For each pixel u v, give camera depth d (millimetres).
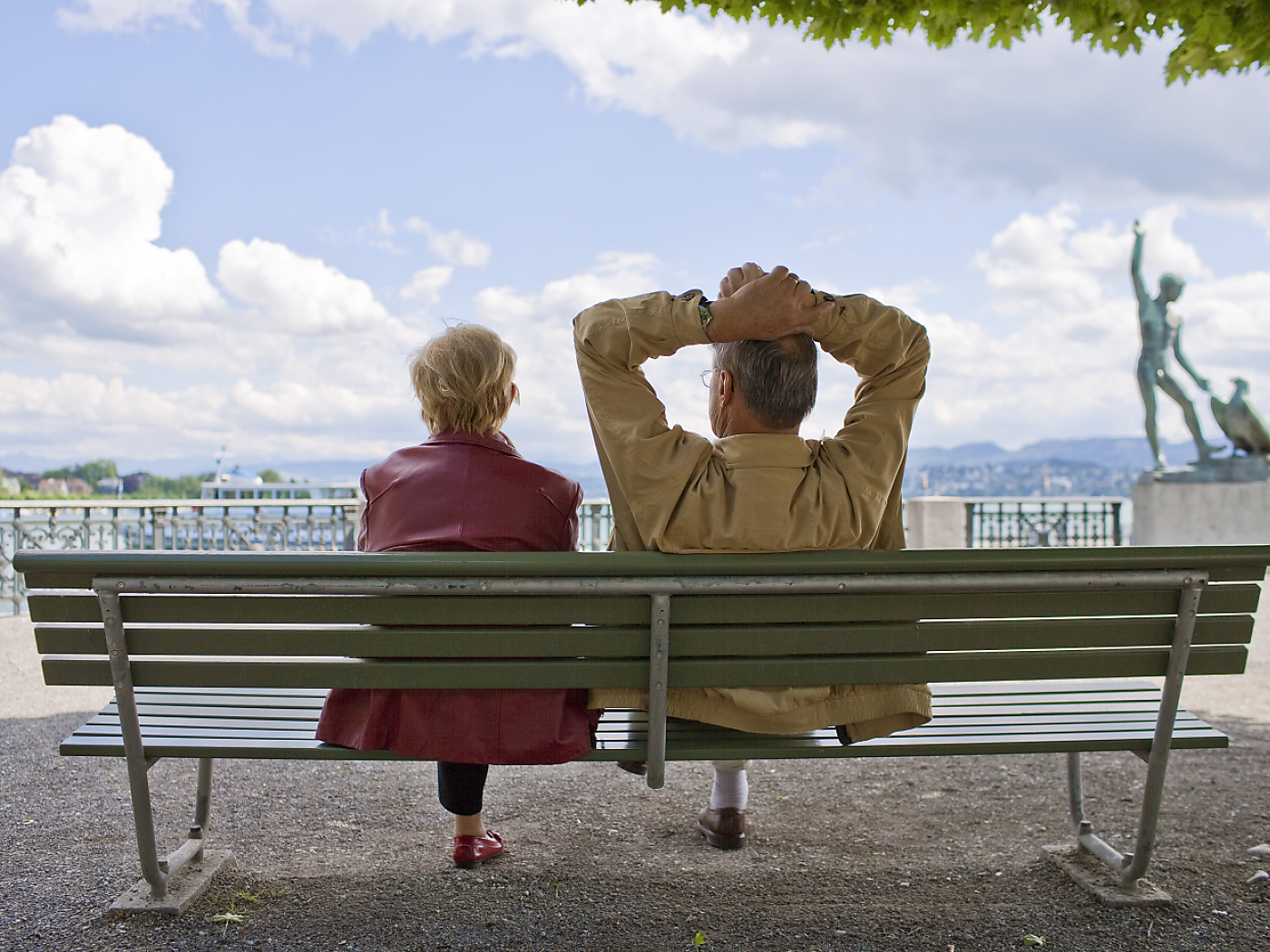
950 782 3809
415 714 2154
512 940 2342
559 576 2008
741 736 2225
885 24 3090
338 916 2467
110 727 2371
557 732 2152
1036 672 2172
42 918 2432
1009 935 2385
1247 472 17156
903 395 2217
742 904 2576
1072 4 3010
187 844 2771
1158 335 18094
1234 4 3002
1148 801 2412
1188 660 2213
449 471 2277
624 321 2070
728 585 2012
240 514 9930
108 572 2006
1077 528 13320
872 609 2096
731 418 2186
